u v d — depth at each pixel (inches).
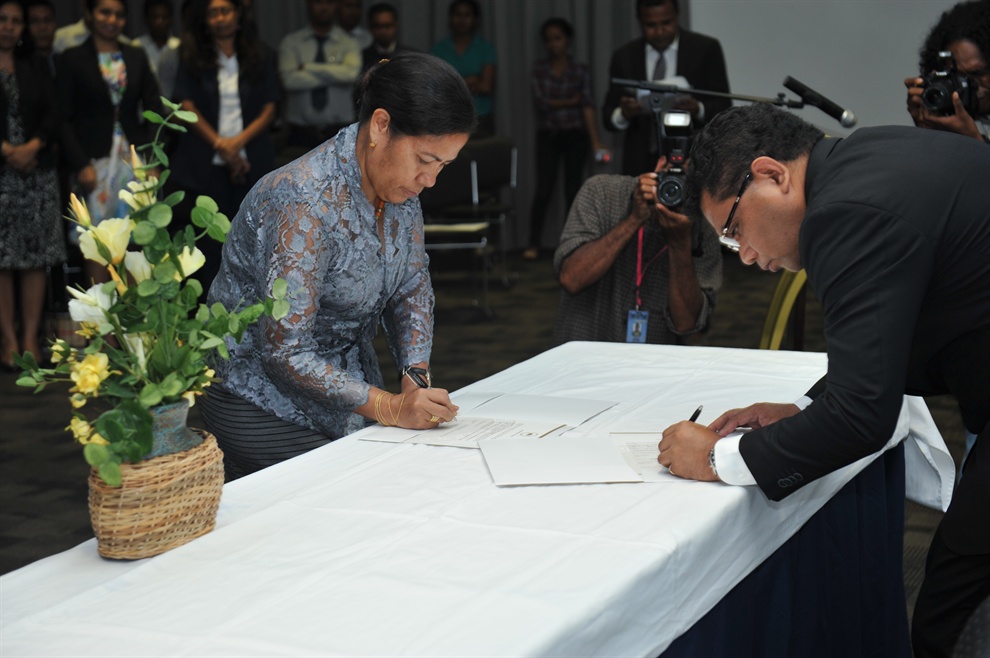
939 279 57.7
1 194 198.2
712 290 117.0
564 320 120.4
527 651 42.4
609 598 47.6
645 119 245.8
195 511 55.2
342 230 73.4
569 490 61.9
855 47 280.1
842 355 56.2
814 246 57.0
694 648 58.2
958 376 61.1
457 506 59.4
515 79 338.0
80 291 51.8
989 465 61.8
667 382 89.1
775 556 69.6
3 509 133.6
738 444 61.9
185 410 55.1
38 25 220.5
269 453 79.7
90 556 54.9
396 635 43.9
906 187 55.7
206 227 53.5
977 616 64.1
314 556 52.8
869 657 87.0
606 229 117.6
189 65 213.0
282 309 54.8
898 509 89.3
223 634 44.7
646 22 226.8
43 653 43.7
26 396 187.9
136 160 55.4
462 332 231.5
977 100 101.5
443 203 264.7
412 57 69.2
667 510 58.2
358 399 74.1
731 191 60.9
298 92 281.9
